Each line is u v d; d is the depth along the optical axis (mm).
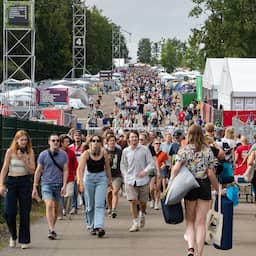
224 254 16875
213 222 15852
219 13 126438
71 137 29109
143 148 21484
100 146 20391
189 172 15406
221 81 75875
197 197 15477
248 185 28500
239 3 124500
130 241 19172
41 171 19969
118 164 24703
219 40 126500
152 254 16984
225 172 19594
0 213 22203
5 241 18906
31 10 68438
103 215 20141
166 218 15625
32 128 31609
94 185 20344
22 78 156750
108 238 19719
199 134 15555
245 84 68688
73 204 26203
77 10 155625
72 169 24578
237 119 55719
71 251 17438
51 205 19594
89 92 144375
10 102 75312
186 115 89250
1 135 23891
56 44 177625
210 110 72500
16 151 17703
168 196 15406
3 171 17750
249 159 22797
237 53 124500
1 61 143250
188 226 15648
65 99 83375
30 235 19734
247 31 125188
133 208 21328
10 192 17750
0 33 152375
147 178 21406
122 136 30609
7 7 68312
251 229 21797
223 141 26828
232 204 15711
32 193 20000
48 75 176125
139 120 93875
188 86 143125
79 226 22438
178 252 17266
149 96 131875
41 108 76750
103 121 73875
